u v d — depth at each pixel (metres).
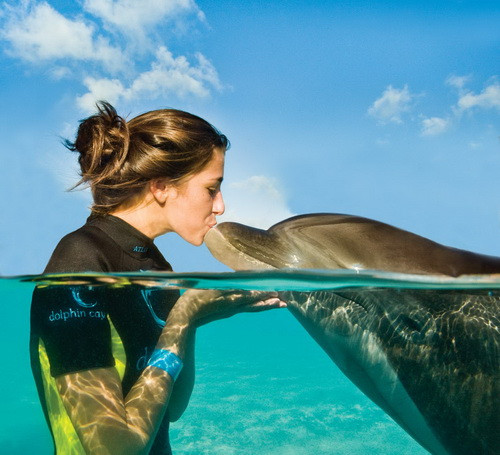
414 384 0.88
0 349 0.82
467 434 0.87
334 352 0.93
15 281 0.80
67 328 0.69
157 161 0.77
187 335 0.76
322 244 0.86
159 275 0.73
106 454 0.64
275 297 0.90
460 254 0.85
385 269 0.83
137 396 0.69
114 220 0.79
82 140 0.82
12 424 0.81
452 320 0.86
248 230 0.86
